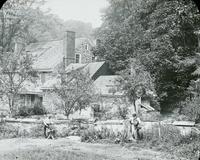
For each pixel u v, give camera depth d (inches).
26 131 699.4
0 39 1697.8
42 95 1311.5
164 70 1042.7
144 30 1336.1
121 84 920.9
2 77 940.6
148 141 573.9
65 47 1460.4
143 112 934.4
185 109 731.4
